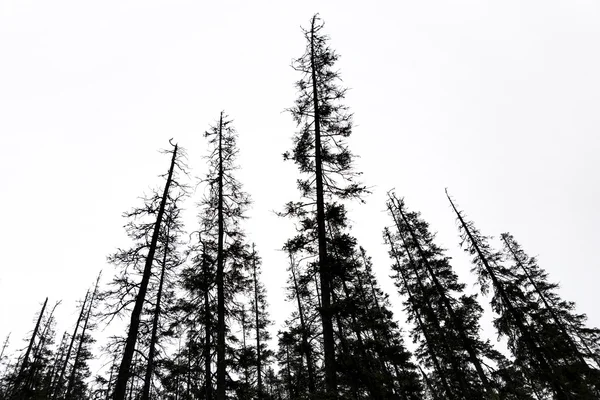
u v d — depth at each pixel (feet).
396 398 30.55
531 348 62.95
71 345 97.96
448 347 68.18
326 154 40.22
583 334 89.71
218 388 44.14
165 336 54.85
